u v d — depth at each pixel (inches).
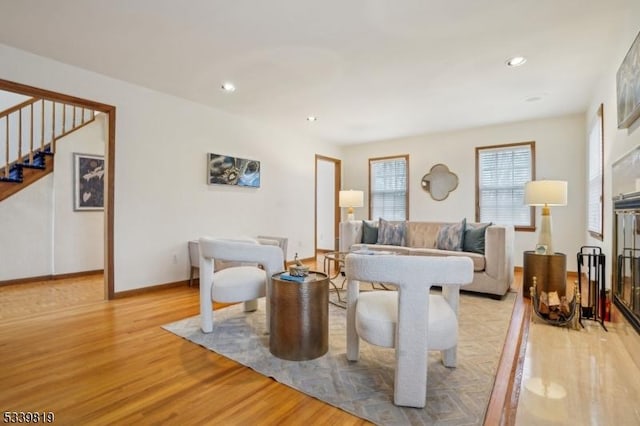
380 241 191.3
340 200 225.3
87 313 124.1
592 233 165.0
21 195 175.8
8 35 106.8
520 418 63.5
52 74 124.0
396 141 259.4
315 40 109.5
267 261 103.4
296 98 165.6
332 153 274.1
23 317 119.5
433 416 64.0
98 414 64.2
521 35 106.3
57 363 84.7
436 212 242.2
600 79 141.3
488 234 147.5
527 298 146.8
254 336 103.1
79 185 195.6
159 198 158.2
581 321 113.9
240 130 196.2
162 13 94.7
